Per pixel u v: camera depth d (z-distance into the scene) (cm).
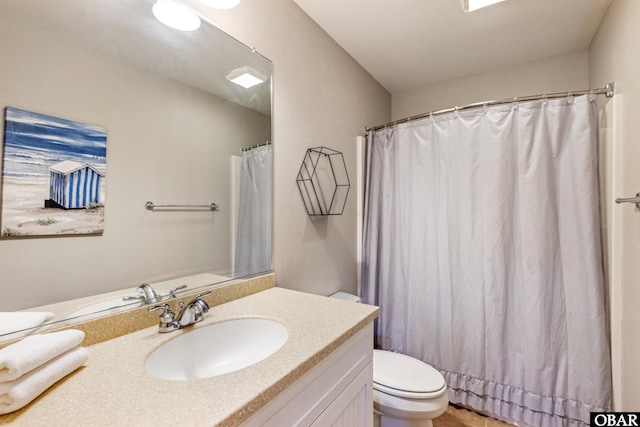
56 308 80
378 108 255
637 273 125
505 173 166
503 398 167
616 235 144
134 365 72
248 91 135
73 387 63
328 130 187
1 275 72
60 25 82
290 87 156
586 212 150
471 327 175
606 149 154
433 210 191
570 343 153
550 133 159
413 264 197
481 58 218
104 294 89
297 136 161
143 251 99
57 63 81
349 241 210
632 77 129
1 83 72
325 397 84
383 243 216
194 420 53
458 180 180
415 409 124
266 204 143
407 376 138
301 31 165
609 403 144
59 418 53
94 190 88
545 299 157
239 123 131
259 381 65
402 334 206
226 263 126
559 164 158
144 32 100
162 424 52
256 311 109
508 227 167
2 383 55
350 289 210
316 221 176
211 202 120
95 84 88
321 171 180
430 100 262
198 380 65
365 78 233
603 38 170
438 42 197
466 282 177
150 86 101
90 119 87
